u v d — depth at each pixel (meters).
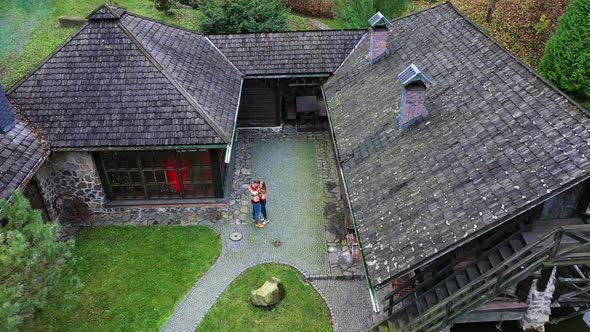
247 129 20.48
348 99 15.76
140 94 14.43
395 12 20.80
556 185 8.37
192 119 14.10
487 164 9.70
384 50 16.17
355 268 13.52
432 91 12.72
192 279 13.36
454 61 13.14
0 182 11.95
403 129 12.34
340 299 12.67
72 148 13.89
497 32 23.66
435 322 9.97
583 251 9.58
